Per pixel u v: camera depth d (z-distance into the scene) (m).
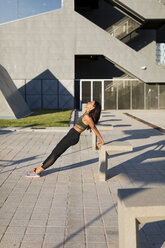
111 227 3.46
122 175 5.77
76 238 3.19
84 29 26.09
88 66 32.31
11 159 7.02
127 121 16.55
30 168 6.21
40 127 12.48
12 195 4.55
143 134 11.59
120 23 28.34
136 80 27.22
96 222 3.59
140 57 26.27
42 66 26.56
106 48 26.20
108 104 27.45
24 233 3.29
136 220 2.37
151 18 25.70
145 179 5.49
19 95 20.78
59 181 5.32
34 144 9.03
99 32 26.09
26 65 26.50
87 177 5.59
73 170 6.10
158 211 2.29
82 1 30.58
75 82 27.44
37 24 26.12
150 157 7.51
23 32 26.16
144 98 27.36
